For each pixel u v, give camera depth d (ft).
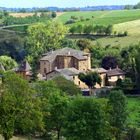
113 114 359.87
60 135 371.56
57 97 367.45
